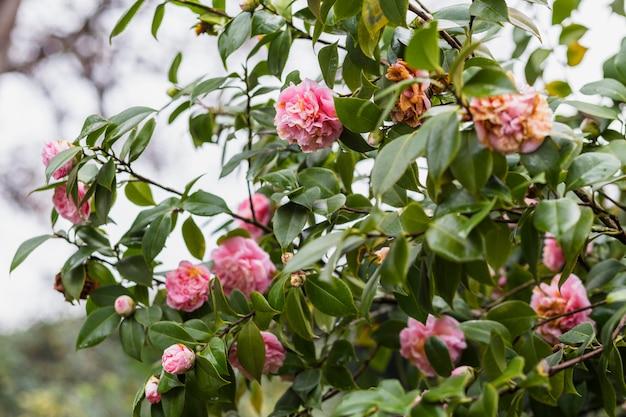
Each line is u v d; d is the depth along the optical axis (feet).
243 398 10.27
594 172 3.02
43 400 14.37
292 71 4.08
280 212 3.85
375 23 3.41
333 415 2.64
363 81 3.77
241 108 5.17
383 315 5.41
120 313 4.33
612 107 4.88
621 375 3.18
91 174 4.34
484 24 3.83
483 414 2.57
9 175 19.04
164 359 3.57
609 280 4.43
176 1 4.57
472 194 2.74
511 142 2.73
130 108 4.17
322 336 4.94
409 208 2.72
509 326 3.60
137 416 3.86
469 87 2.66
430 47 2.67
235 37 4.18
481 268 2.94
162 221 4.28
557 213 2.70
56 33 17.22
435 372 4.21
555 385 3.39
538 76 5.15
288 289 3.91
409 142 2.82
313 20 4.24
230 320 4.12
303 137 3.64
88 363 16.39
